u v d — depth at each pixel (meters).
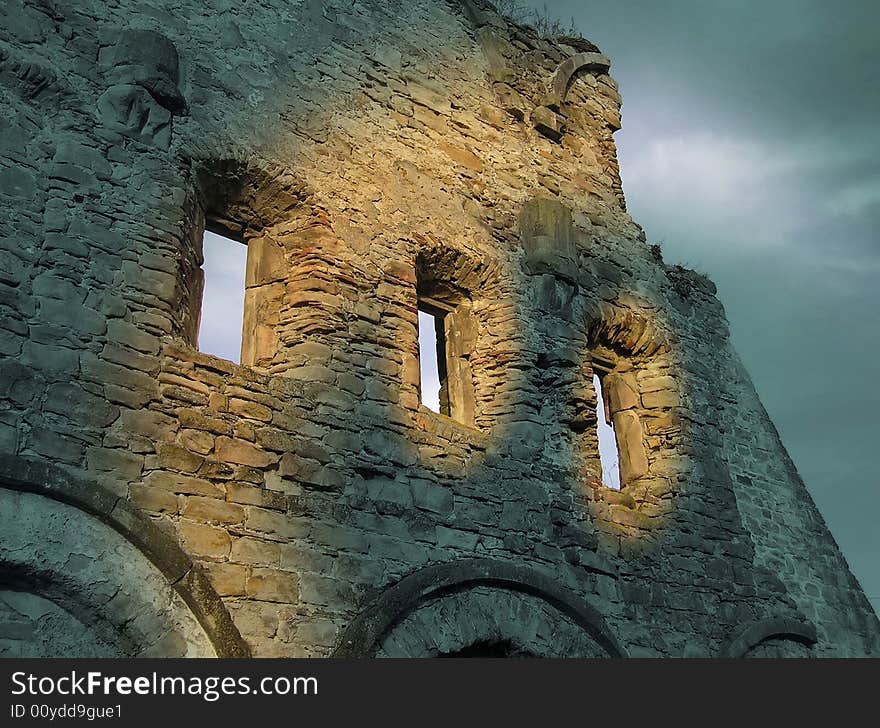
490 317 8.97
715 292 11.55
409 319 8.04
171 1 7.79
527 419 8.47
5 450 5.38
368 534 6.86
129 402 6.04
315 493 6.73
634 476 9.74
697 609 8.86
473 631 7.04
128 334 6.23
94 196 6.47
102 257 6.32
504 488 7.94
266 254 7.89
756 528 9.95
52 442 5.58
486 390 8.68
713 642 8.80
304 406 6.97
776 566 9.88
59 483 5.38
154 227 6.70
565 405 8.80
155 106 7.09
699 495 9.59
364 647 6.27
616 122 11.89
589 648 7.73
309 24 8.77
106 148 6.69
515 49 11.01
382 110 8.97
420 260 8.63
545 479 8.31
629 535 8.72
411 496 7.27
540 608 7.60
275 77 8.19
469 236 9.08
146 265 6.53
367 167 8.50
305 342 7.33
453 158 9.41
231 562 6.07
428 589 6.86
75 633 5.34
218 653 5.61
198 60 7.69
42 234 6.10
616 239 10.66
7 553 5.11
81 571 5.33
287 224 7.95
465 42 10.45
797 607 9.78
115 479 5.77
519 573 7.50
